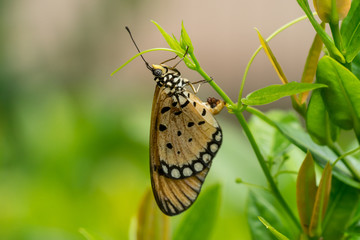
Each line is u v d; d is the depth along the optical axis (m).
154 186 0.39
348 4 0.37
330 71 0.37
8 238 0.50
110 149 0.63
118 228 0.49
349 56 0.37
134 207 0.49
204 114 0.39
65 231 0.50
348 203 0.38
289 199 0.42
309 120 0.38
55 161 0.59
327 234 0.38
